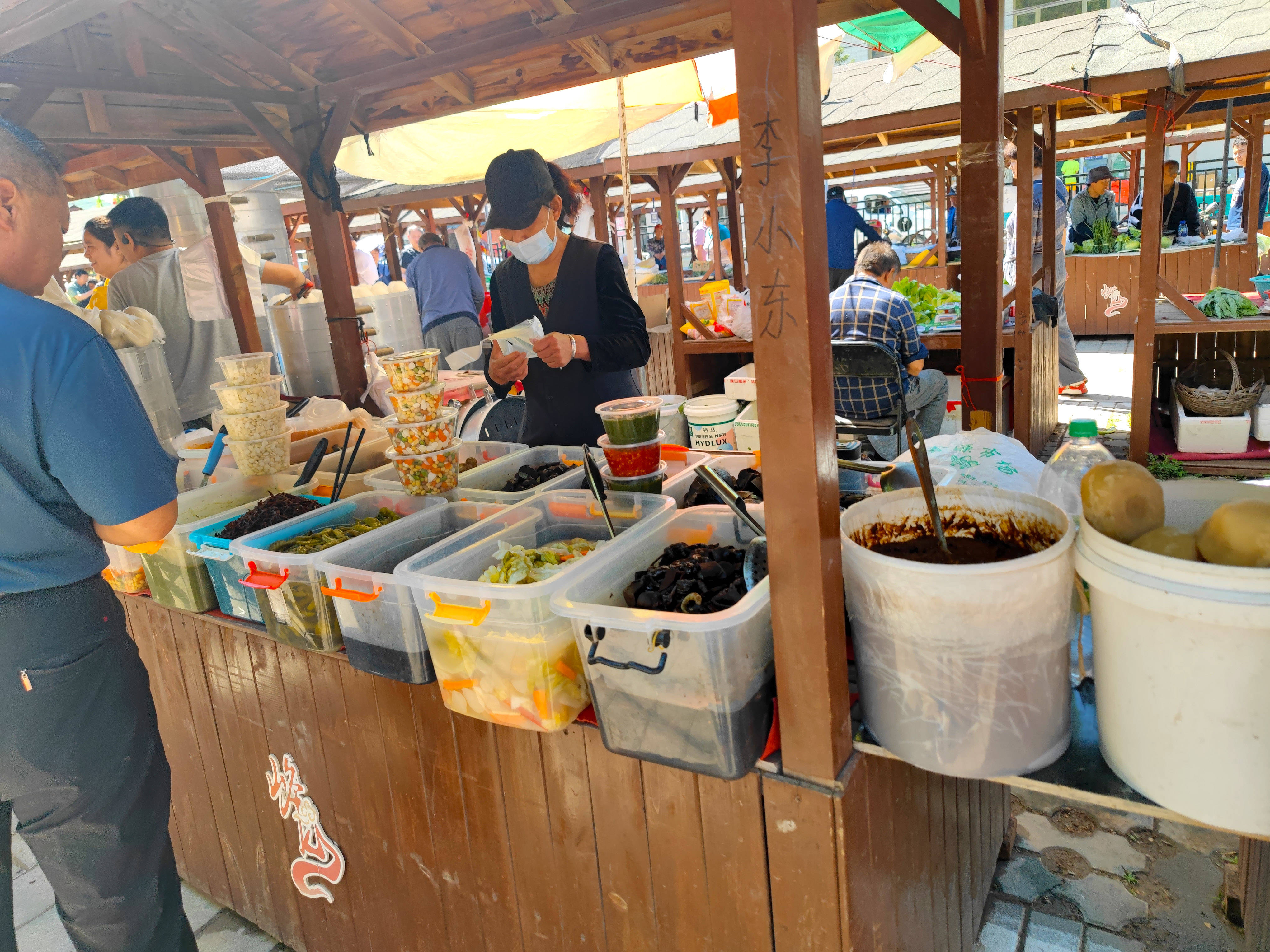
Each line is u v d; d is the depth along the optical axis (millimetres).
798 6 941
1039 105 4742
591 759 1461
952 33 2000
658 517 1616
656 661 1224
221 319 3977
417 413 1926
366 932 2068
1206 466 4637
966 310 2221
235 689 2094
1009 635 1049
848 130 5242
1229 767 916
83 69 2182
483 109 2652
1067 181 11914
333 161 2695
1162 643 933
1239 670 880
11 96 2262
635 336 2510
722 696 1193
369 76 2434
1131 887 2145
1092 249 9094
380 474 2230
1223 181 5559
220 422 2633
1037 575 1035
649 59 2303
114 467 1412
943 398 4520
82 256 10547
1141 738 993
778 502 1116
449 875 1807
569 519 1813
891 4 2123
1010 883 2193
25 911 2551
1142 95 4527
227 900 2438
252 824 2230
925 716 1121
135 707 1613
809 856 1247
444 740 1683
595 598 1414
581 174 6234
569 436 2691
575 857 1564
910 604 1074
